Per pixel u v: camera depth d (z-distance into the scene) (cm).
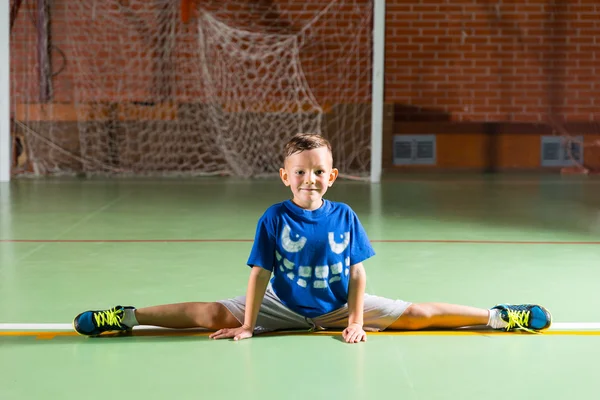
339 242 330
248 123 1177
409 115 1227
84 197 890
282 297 339
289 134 1182
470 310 349
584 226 689
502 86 1222
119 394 274
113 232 649
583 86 1222
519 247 585
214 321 344
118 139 1167
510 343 334
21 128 1146
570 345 332
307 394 273
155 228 670
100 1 1176
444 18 1211
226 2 1193
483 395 273
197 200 865
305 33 1203
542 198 890
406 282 466
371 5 1202
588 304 411
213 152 1182
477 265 517
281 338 339
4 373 296
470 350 324
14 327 362
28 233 643
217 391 276
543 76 1220
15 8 1155
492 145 1220
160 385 282
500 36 1214
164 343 333
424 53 1216
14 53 1167
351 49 1208
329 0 1200
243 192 943
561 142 1220
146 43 1183
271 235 329
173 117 1170
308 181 324
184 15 1162
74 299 421
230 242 603
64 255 547
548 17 1212
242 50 1195
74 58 1182
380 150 1061
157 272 493
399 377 291
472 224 700
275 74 1205
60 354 319
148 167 1175
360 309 337
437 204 838
